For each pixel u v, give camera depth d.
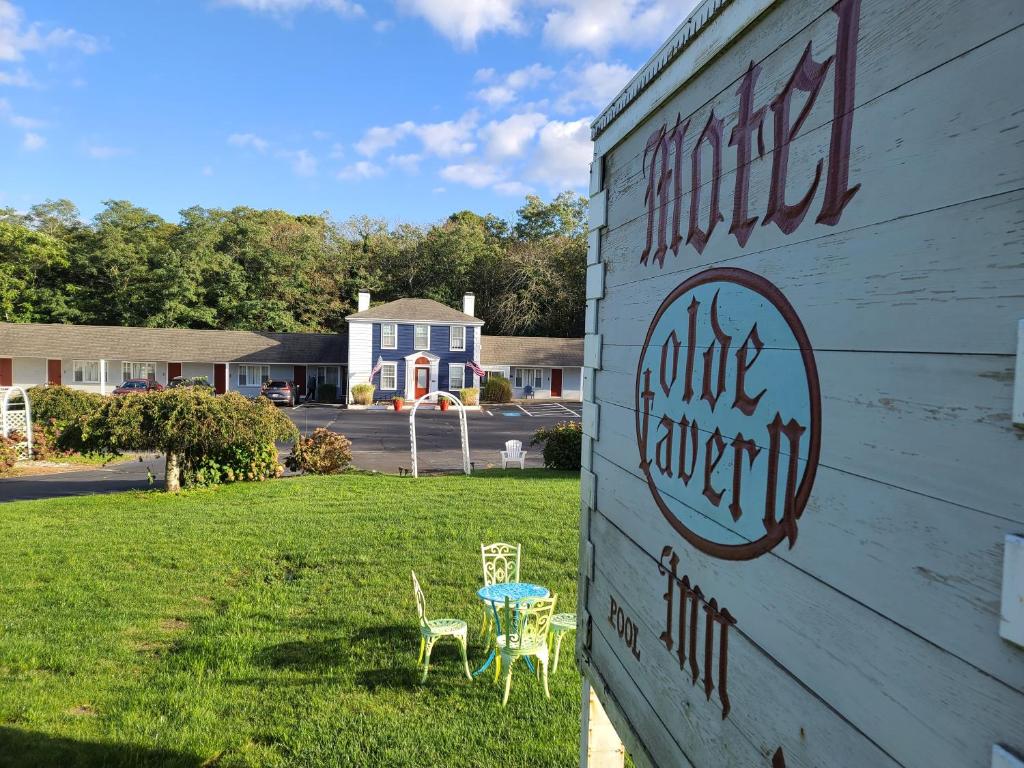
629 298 2.52
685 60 2.00
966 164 1.00
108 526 10.58
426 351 36.88
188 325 43.81
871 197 1.21
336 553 9.12
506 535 9.83
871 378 1.20
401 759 4.73
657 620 2.18
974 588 0.97
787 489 1.46
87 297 44.50
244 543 9.58
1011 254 0.92
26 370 36.47
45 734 4.89
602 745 3.10
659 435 2.19
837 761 1.27
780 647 1.48
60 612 7.14
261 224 47.50
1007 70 0.93
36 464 18.12
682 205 2.05
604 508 2.78
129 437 12.80
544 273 47.19
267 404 14.88
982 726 0.95
